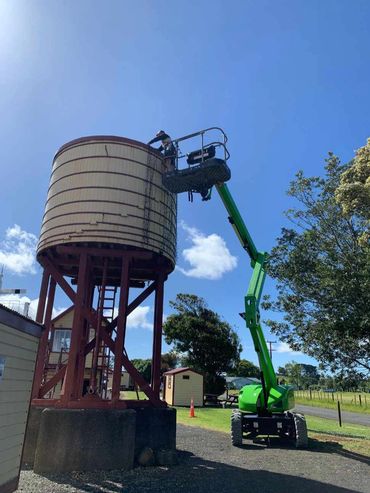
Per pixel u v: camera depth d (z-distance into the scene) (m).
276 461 11.09
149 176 11.89
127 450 9.66
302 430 13.36
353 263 12.41
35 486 7.90
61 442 9.34
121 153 11.61
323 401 49.09
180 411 27.72
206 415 24.72
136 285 14.65
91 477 8.75
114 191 11.27
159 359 12.08
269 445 13.87
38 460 9.17
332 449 13.16
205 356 40.62
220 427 18.72
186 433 16.48
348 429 19.73
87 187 11.26
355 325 11.95
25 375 7.18
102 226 10.95
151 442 10.98
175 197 13.12
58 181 11.77
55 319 25.12
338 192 12.01
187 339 40.53
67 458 9.27
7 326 6.45
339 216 13.54
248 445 13.83
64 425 9.44
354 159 12.86
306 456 11.88
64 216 11.22
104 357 12.13
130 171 11.59
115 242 10.94
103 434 9.56
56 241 11.14
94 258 12.03
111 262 12.30
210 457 11.53
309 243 13.84
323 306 13.31
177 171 11.50
